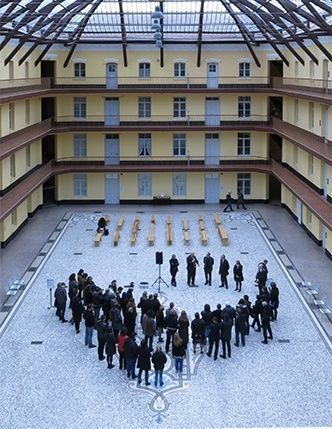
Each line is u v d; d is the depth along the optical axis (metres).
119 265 34.12
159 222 43.59
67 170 48.12
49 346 24.14
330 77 36.28
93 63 47.72
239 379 21.61
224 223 43.22
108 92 47.28
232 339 24.72
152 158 49.16
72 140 48.88
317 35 33.53
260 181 49.56
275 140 50.25
